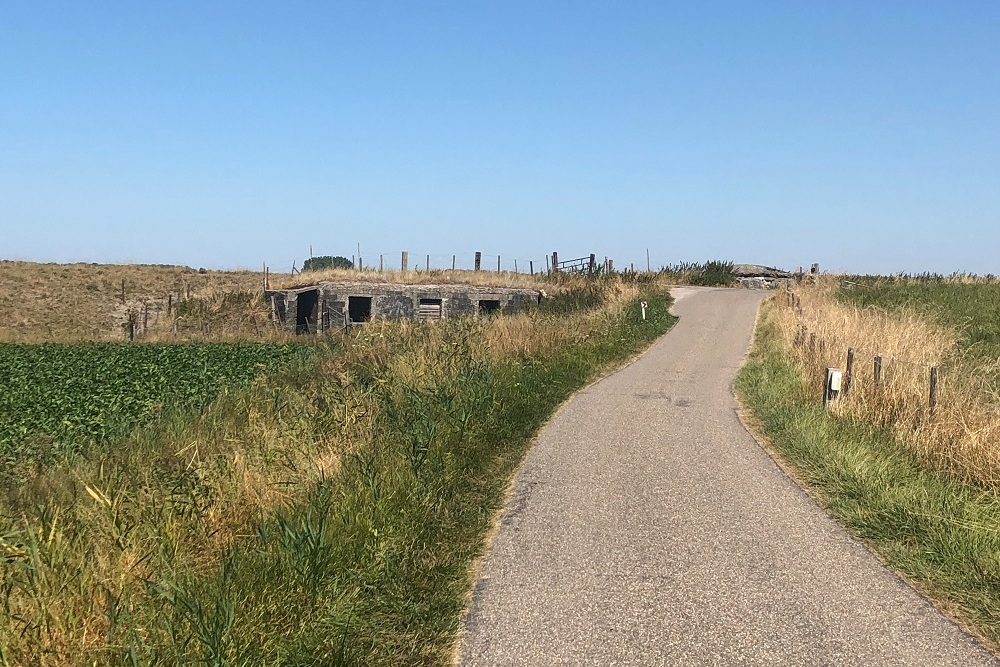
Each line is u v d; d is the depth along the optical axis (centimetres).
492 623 539
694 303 3681
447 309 3656
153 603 495
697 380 1766
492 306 3744
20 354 2517
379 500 707
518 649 501
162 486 683
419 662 483
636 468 978
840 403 1294
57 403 1530
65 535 567
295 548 566
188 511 634
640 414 1351
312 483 721
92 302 4609
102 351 2638
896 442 1078
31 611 462
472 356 1501
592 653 496
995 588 590
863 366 1427
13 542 539
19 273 4950
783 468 984
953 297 3366
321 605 521
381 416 1025
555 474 948
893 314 2848
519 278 4072
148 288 4947
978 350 2094
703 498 849
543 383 1523
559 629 530
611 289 3519
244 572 542
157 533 586
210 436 957
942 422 1038
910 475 919
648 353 2270
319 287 3603
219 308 3828
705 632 526
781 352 2047
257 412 1055
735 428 1241
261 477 723
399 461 836
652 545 699
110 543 561
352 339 1942
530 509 806
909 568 640
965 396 1168
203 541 605
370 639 504
